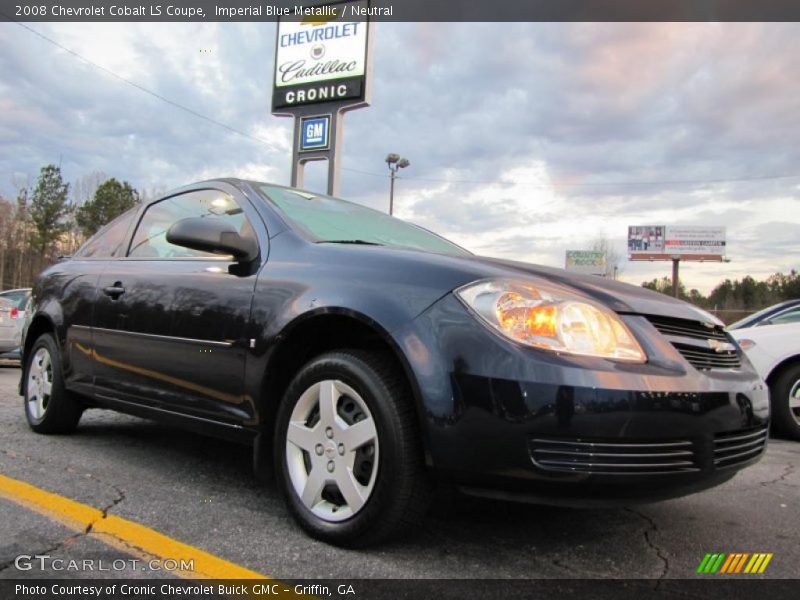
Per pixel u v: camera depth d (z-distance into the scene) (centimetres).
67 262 448
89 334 380
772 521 305
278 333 266
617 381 209
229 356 287
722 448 233
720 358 256
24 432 440
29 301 464
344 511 245
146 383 336
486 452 212
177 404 315
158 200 402
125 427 469
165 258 357
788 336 561
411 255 258
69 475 333
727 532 286
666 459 214
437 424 217
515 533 272
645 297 262
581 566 240
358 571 225
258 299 281
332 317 254
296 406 262
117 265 385
